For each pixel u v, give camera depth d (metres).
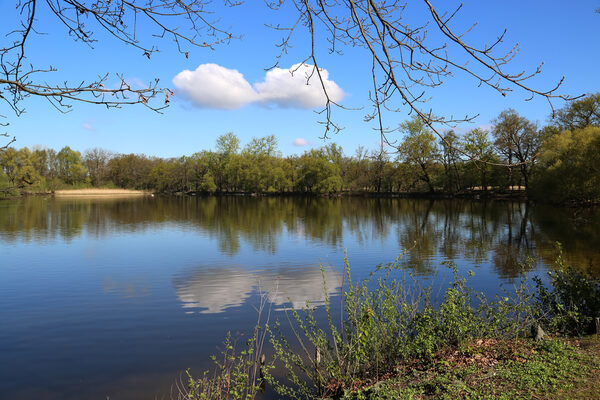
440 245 22.92
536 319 7.27
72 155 103.88
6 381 7.54
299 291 13.77
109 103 2.75
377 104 3.26
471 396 4.98
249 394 6.20
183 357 8.48
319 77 3.31
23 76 2.81
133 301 12.79
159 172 114.69
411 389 5.38
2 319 11.12
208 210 51.50
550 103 2.80
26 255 20.70
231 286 14.65
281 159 94.06
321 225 33.72
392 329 6.82
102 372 7.86
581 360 5.74
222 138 95.31
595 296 7.93
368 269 16.97
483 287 13.37
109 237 27.19
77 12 2.83
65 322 10.88
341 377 6.48
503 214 40.22
